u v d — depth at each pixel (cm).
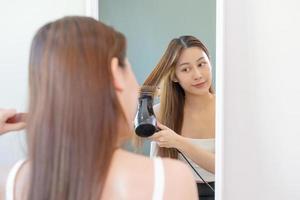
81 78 58
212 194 108
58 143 58
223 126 105
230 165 109
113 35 64
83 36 60
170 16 106
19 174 66
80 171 58
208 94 105
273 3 105
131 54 108
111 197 61
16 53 115
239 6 105
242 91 107
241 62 106
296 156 107
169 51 106
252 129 108
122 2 108
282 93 106
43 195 59
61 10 113
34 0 114
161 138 107
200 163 107
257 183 109
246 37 106
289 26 105
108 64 60
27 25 114
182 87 106
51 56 59
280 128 107
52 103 58
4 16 114
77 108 58
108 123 59
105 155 59
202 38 105
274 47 105
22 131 109
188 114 107
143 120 106
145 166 63
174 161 66
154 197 61
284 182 108
